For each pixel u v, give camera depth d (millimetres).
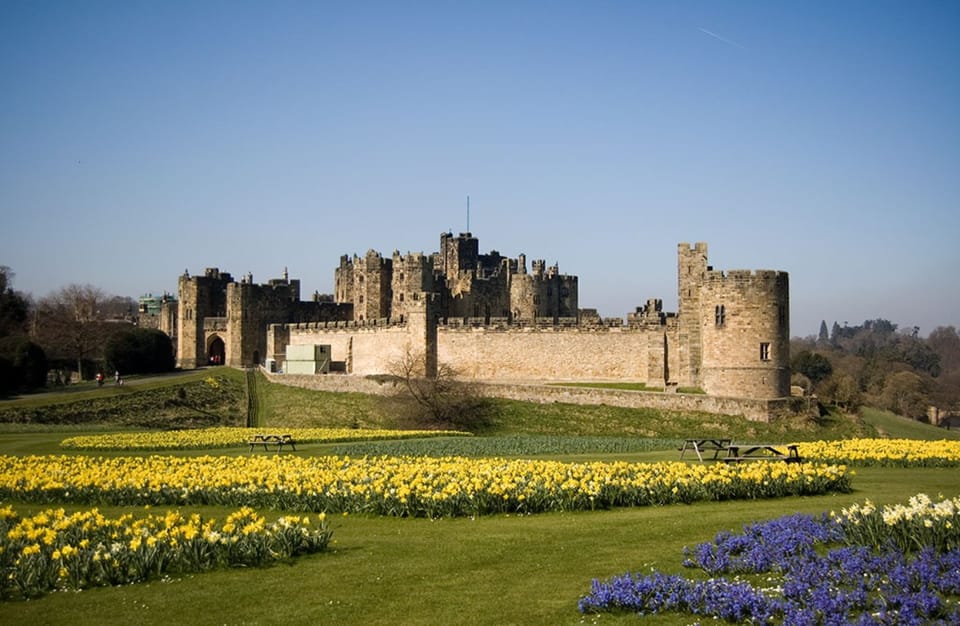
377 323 132250
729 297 91250
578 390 95625
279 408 107375
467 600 25641
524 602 25359
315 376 118062
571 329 112500
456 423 91062
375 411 101375
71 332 163750
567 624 23641
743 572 27469
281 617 24625
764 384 90812
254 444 64938
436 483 40125
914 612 22781
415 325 121625
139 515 39188
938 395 171000
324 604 25562
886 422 104438
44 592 26969
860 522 29672
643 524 34875
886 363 199875
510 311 159875
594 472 41625
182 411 104188
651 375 105750
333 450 65688
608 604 24391
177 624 24250
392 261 160375
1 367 120562
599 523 35375
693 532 33156
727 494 40656
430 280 150500
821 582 25297
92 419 97500
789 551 28312
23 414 95188
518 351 115625
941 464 53531
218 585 27391
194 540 29219
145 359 152625
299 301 170000
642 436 85875
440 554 30719
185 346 170500
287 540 30422
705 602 24125
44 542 29406
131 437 73562
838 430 85312
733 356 91062
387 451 64250
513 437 79125
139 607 25547
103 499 42156
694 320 100500
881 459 54000
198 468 45969
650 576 26891
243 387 123250
